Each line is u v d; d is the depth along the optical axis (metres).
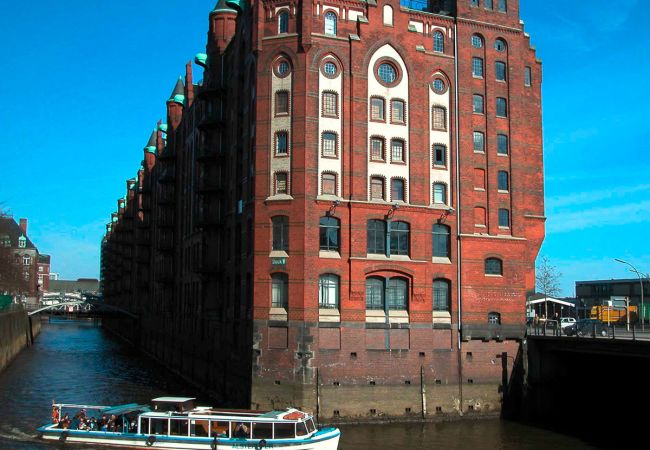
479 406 45.31
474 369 45.69
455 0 49.19
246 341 44.50
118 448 34.28
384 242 44.91
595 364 48.06
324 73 44.75
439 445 36.97
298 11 44.72
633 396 45.44
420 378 44.06
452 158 47.47
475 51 49.19
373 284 44.47
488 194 48.25
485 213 48.12
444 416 44.28
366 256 43.97
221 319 52.75
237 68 51.41
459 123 47.81
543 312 75.75
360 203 44.16
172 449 33.41
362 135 45.03
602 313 54.78
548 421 44.97
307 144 43.38
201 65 68.62
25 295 134.00
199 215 64.12
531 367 46.88
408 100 46.53
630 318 60.94
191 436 33.38
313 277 42.47
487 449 36.25
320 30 44.97
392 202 45.06
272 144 44.19
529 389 46.41
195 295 65.25
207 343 57.38
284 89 44.50
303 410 41.00
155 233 100.00
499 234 48.06
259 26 45.16
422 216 45.94
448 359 45.12
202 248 58.31
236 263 49.12
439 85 48.00
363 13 46.25
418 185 45.97
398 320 44.31
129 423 34.84
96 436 34.75
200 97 57.94
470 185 47.66
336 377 42.19
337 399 41.97
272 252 43.09
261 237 43.38
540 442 38.12
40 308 110.38
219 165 56.78
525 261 50.97
